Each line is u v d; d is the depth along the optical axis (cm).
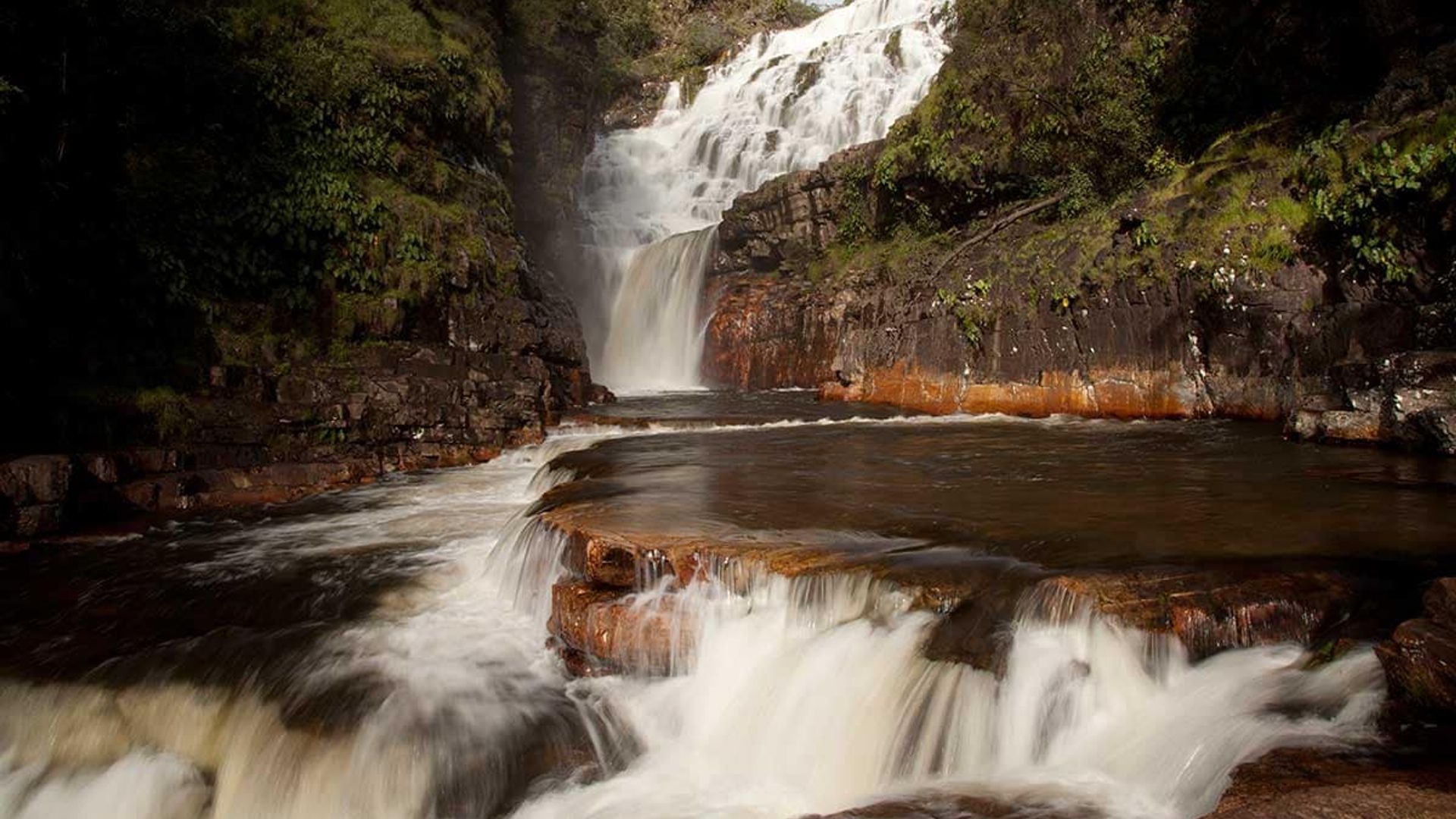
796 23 4891
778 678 609
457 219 1806
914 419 1744
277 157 1628
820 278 2575
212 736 676
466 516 1120
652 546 706
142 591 875
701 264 2886
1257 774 399
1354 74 1645
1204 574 588
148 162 1484
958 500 880
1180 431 1381
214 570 930
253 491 1261
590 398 2120
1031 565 631
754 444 1394
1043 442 1323
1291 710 464
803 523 782
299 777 633
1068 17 2170
